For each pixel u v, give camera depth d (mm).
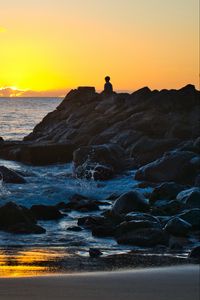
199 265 9742
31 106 174375
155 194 17922
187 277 8062
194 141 25391
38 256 11258
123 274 8398
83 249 12141
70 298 6852
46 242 12945
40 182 22688
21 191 19984
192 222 14125
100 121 32219
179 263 10273
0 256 11250
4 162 29500
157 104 33031
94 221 14891
